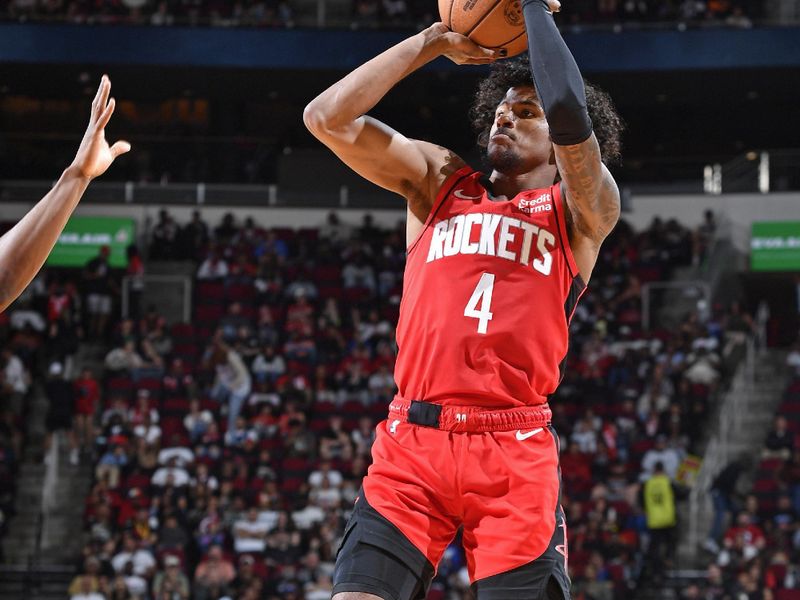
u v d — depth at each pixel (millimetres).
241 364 23422
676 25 29906
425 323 4133
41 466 22938
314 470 21047
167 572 17719
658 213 30484
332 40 30344
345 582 3891
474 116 4812
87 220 29391
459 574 17609
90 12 30859
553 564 3947
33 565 20812
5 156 31266
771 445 22109
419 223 4383
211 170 31328
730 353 25266
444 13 4324
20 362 24141
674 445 21500
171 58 30141
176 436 21609
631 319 26516
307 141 34000
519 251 4129
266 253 28266
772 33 29641
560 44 3941
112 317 26703
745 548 18609
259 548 19109
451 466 4012
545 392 4176
